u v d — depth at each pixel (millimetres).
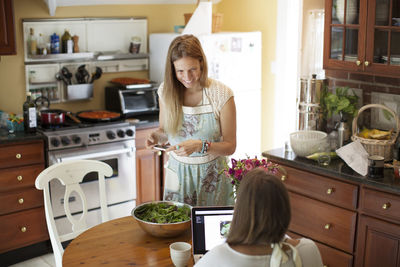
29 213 3691
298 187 3205
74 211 3854
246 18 4930
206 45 4297
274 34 4695
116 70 4613
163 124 2719
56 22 4207
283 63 4625
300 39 4254
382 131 3264
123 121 4047
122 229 2361
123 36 4621
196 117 2578
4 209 3594
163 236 2225
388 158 3100
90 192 3895
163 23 4855
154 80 4785
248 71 4648
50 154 3680
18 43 4047
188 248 1998
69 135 3732
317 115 3451
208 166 2588
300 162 3154
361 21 3180
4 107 4070
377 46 3131
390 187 2736
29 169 3646
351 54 3283
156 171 4289
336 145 3404
